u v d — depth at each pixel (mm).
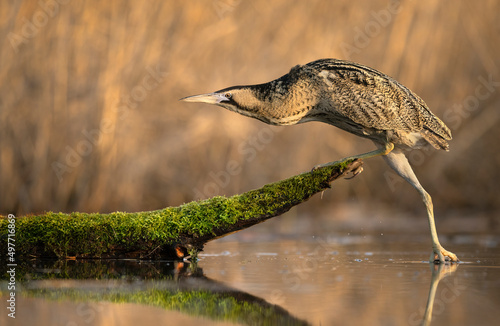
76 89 13812
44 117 13617
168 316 5820
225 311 5977
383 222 14281
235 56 14766
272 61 14742
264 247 10789
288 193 9039
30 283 7414
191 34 14508
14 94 13617
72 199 13734
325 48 14891
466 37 15664
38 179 13562
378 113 9070
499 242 11125
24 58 13656
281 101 9164
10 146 13570
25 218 9469
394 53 15211
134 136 14102
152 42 14227
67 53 13758
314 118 9602
